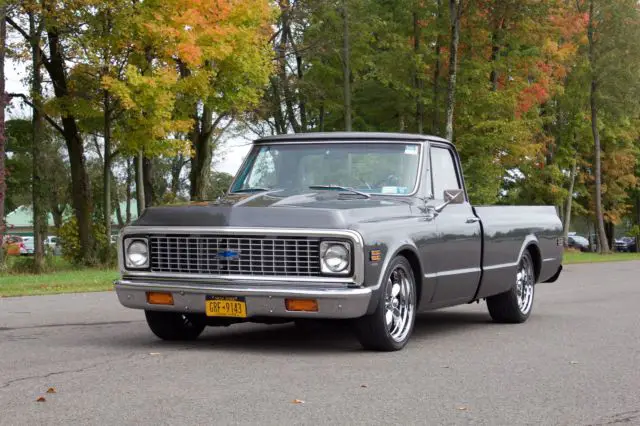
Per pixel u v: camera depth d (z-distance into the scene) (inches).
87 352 304.0
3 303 539.8
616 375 264.4
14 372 261.3
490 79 1445.6
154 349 312.3
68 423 194.9
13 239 2524.6
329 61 1567.4
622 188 2431.1
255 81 1051.9
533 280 432.1
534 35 1386.6
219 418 200.1
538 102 1567.4
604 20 1899.6
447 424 197.8
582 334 368.8
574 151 2039.9
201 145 1286.9
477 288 370.6
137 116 965.2
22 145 1376.7
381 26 1427.2
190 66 963.3
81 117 1063.6
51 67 1080.2
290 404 216.1
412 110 1437.0
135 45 963.3
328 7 1446.9
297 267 289.1
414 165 342.0
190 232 299.3
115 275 871.1
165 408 210.2
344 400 221.9
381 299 296.8
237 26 1008.9
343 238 285.3
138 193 1098.1
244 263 294.8
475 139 1352.1
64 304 530.3
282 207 295.0
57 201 2158.0
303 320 304.8
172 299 300.5
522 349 320.2
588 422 201.8
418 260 319.0
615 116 2039.9
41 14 976.9
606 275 911.7
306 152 346.9
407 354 303.6
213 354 299.1
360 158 342.3
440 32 1349.7
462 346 327.6
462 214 359.3
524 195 2057.1
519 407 217.2
